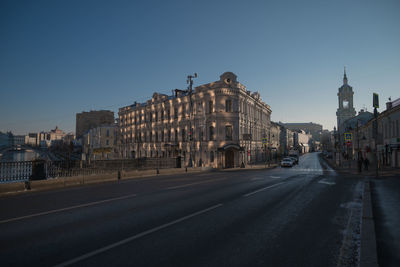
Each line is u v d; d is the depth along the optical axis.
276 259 4.37
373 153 41.22
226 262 4.24
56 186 14.31
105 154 70.38
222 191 12.02
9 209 8.55
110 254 4.60
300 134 146.38
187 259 4.36
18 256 4.56
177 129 44.00
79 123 169.12
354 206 8.66
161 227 6.21
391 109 29.80
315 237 5.50
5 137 178.88
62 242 5.25
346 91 101.75
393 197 9.91
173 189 12.92
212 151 37.91
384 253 4.45
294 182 16.06
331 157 70.62
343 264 4.16
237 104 38.50
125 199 10.14
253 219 6.95
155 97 50.38
